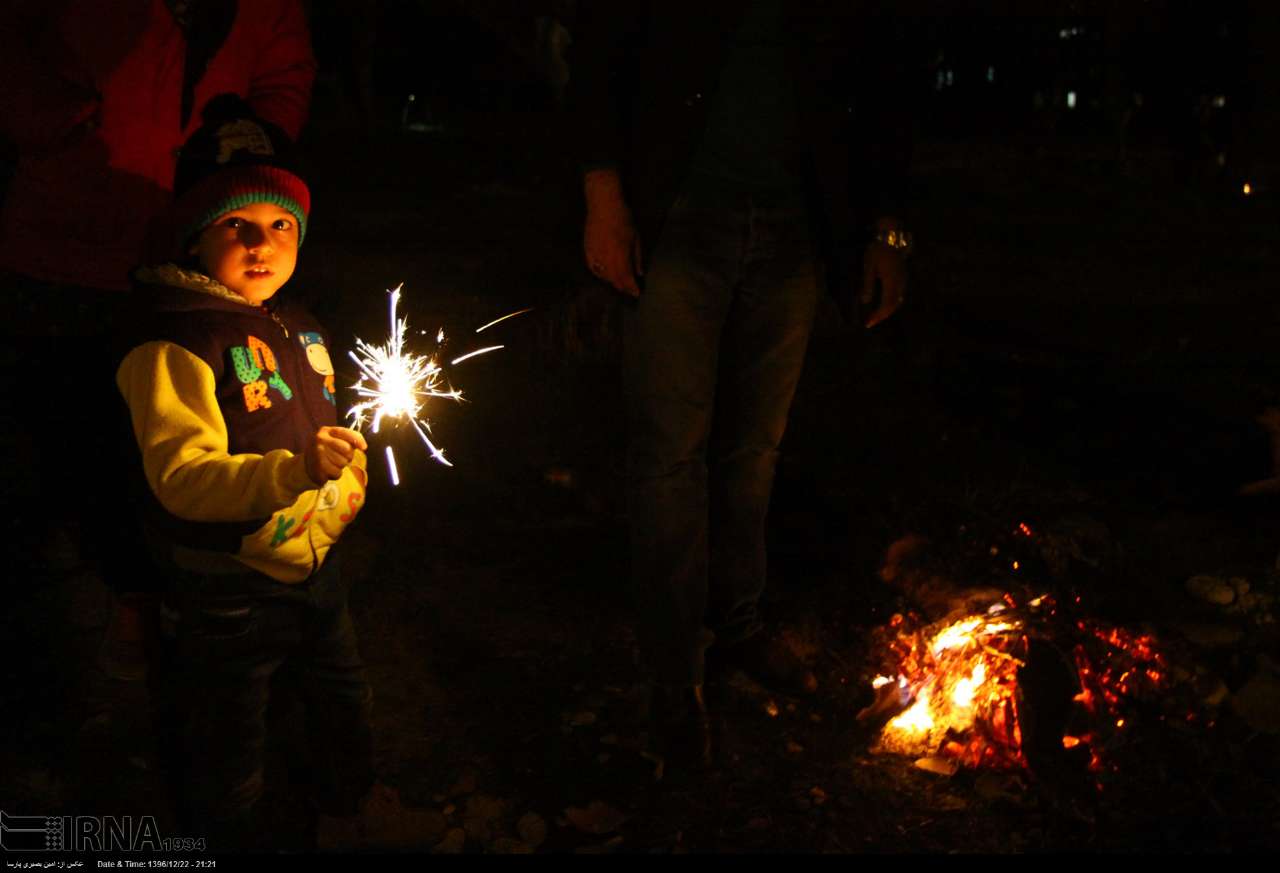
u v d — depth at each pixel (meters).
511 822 3.13
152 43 3.22
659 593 3.21
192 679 2.70
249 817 2.85
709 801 3.21
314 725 2.99
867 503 4.87
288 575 2.65
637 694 3.67
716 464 3.44
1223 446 5.57
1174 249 11.41
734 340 3.28
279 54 3.58
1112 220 13.27
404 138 21.89
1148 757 3.31
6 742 3.26
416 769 3.31
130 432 2.61
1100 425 5.90
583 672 3.80
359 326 6.99
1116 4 15.21
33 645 3.68
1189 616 4.09
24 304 3.37
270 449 2.62
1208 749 3.34
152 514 2.58
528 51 11.48
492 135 23.00
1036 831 3.09
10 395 3.43
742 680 3.73
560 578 4.38
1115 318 8.32
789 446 5.52
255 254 2.61
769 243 3.15
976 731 3.40
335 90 26.67
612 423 5.77
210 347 2.54
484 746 3.42
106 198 3.27
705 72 2.95
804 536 4.61
